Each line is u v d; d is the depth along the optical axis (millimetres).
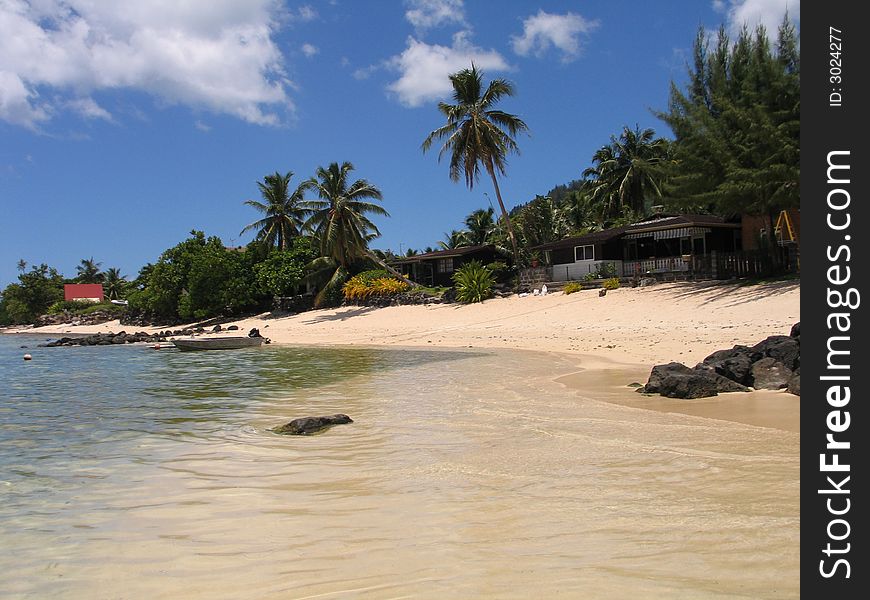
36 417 11758
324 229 48906
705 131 28578
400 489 6152
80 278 121875
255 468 7266
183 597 3898
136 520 5512
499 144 42625
